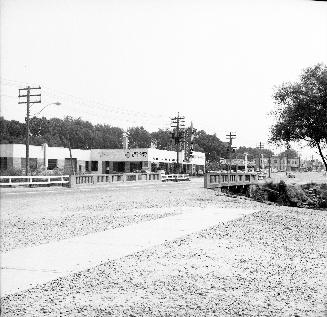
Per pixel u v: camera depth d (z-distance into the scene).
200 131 154.12
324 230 13.01
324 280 6.80
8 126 116.62
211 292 6.10
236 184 41.38
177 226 12.84
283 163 173.25
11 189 31.36
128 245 9.75
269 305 5.53
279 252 9.09
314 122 33.03
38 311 5.28
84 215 16.08
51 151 62.47
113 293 6.04
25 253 8.85
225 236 11.05
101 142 162.75
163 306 5.48
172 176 57.19
